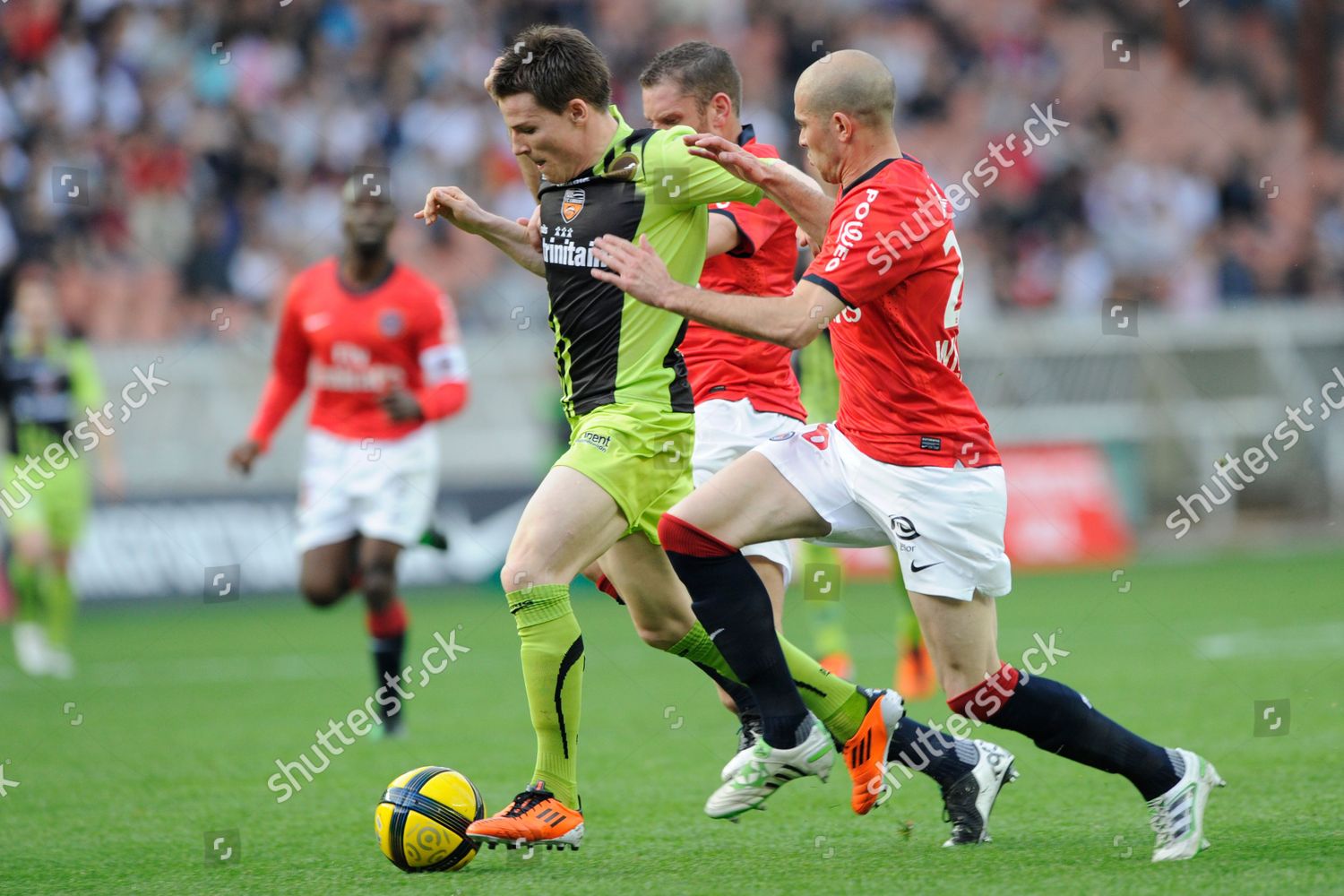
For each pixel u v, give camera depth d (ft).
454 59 192.03
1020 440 174.40
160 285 169.89
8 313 163.94
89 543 148.46
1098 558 174.29
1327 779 61.62
